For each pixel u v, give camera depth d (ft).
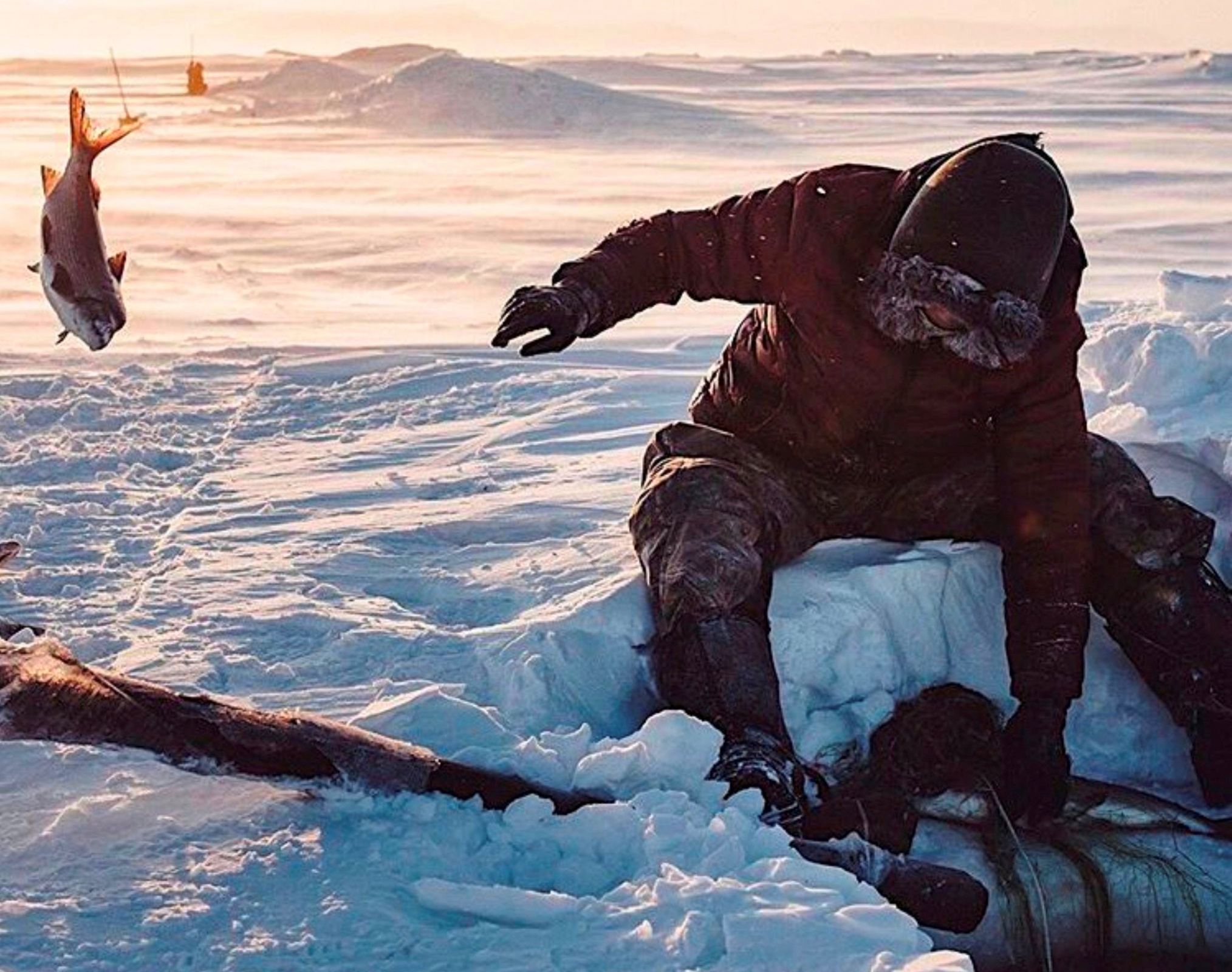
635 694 14.44
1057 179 13.26
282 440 26.03
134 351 35.37
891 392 14.24
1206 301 20.99
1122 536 14.64
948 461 14.99
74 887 10.63
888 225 13.66
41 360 33.68
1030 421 14.07
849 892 10.19
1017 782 13.47
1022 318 12.75
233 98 199.93
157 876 10.76
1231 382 17.99
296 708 13.89
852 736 14.34
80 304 10.68
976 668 15.15
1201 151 117.60
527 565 17.52
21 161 111.04
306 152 125.29
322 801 11.66
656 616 14.55
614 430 25.81
